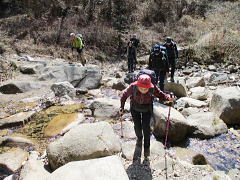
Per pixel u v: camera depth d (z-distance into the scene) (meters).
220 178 4.05
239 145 5.59
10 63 10.90
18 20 16.64
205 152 5.39
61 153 4.59
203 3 19.34
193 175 4.41
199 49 12.78
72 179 3.75
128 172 4.45
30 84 8.82
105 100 6.97
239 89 6.76
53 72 9.69
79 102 7.77
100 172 3.88
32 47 13.80
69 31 14.83
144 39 15.08
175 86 8.27
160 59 7.18
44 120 6.68
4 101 7.94
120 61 13.62
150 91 4.30
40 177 4.27
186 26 16.73
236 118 6.33
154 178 4.32
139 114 4.72
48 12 17.27
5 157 5.05
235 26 15.94
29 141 5.64
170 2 18.48
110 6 17.14
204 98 8.00
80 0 17.66
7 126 6.43
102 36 14.70
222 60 12.39
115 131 5.85
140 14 17.55
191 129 5.98
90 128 5.02
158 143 5.25
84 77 9.54
